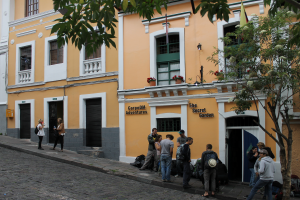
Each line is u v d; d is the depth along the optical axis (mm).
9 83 16375
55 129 13078
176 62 11805
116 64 12930
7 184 7270
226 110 10336
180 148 8734
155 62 11992
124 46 12672
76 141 13680
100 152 12547
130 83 12359
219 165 9398
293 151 9062
